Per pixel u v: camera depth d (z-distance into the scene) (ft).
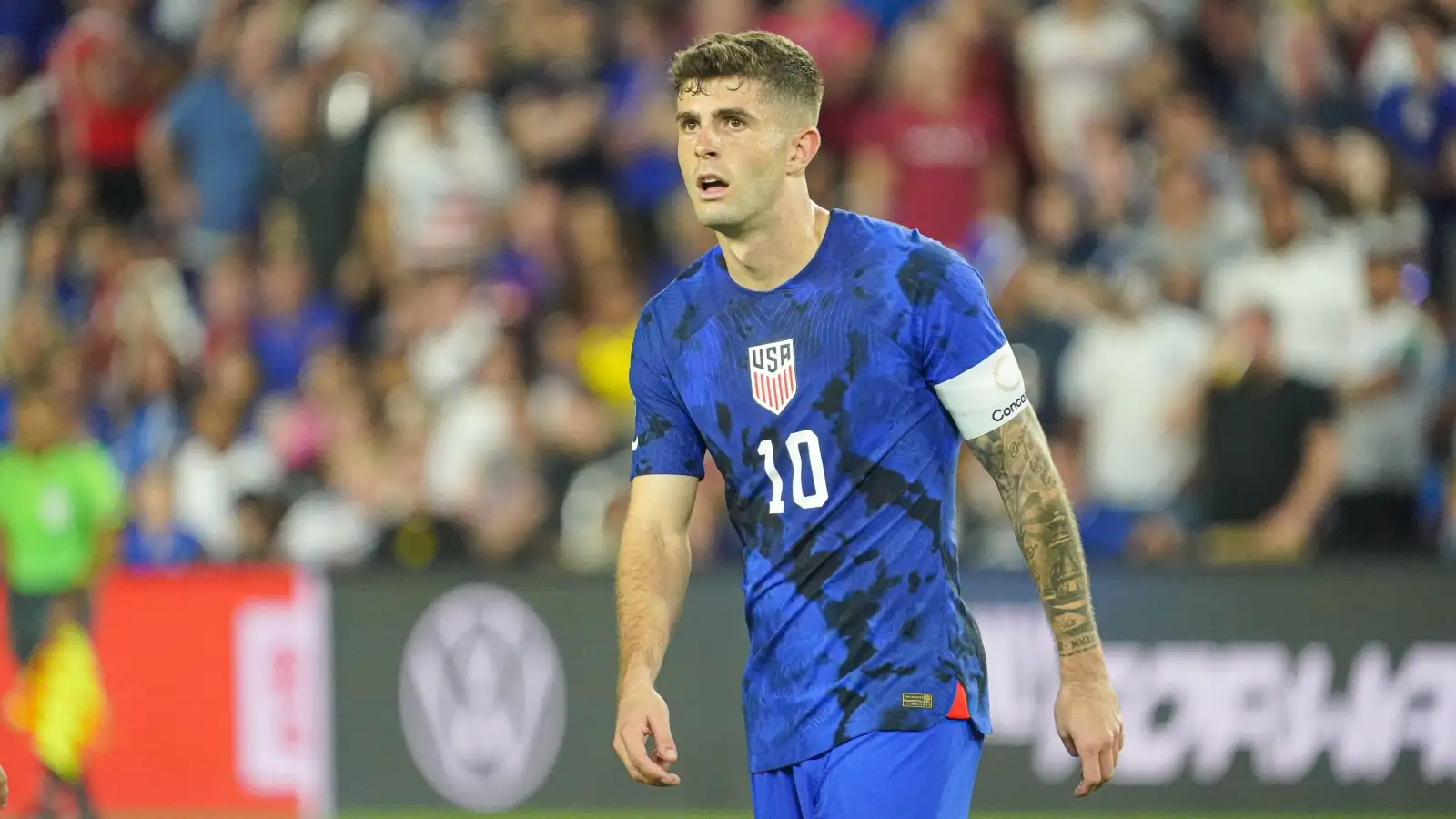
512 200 141.18
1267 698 96.43
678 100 45.68
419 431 121.70
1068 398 115.03
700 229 132.67
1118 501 112.57
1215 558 106.42
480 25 150.20
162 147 152.66
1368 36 134.92
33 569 104.68
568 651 102.22
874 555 44.73
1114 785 97.30
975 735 45.70
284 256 139.54
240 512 120.78
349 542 118.62
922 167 134.21
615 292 128.77
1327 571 96.12
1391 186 124.98
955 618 45.32
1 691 106.42
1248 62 140.15
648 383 47.42
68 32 158.10
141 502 122.01
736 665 100.68
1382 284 114.93
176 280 144.05
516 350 125.70
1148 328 114.93
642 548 47.16
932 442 45.16
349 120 145.07
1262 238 119.03
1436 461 114.01
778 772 45.75
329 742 104.73
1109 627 97.96
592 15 150.00
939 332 44.50
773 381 45.37
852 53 141.08
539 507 115.65
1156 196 126.21
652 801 101.04
